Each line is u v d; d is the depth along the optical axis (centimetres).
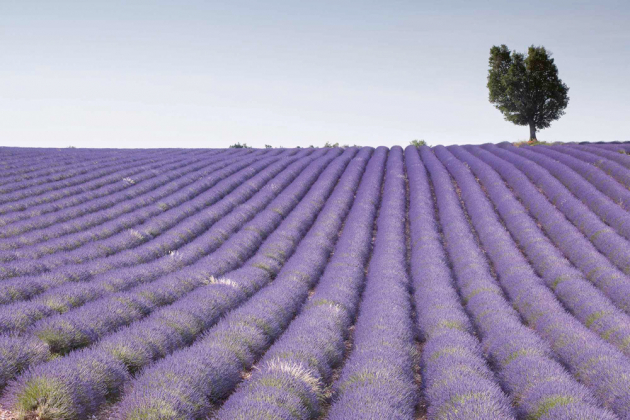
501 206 1941
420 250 1440
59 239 1314
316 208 2002
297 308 1020
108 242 1329
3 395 526
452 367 652
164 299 959
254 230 1619
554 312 938
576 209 1734
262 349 794
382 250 1456
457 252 1424
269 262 1309
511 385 652
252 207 1912
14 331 668
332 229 1697
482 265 1291
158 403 496
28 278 929
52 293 865
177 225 1587
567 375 642
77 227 1471
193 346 702
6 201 1705
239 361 709
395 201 2098
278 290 1043
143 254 1263
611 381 627
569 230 1532
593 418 495
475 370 655
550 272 1217
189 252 1324
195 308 874
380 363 665
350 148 4084
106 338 693
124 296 883
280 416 493
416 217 1855
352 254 1401
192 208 1820
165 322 794
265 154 3541
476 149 3484
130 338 690
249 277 1148
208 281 1104
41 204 1703
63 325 696
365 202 2083
